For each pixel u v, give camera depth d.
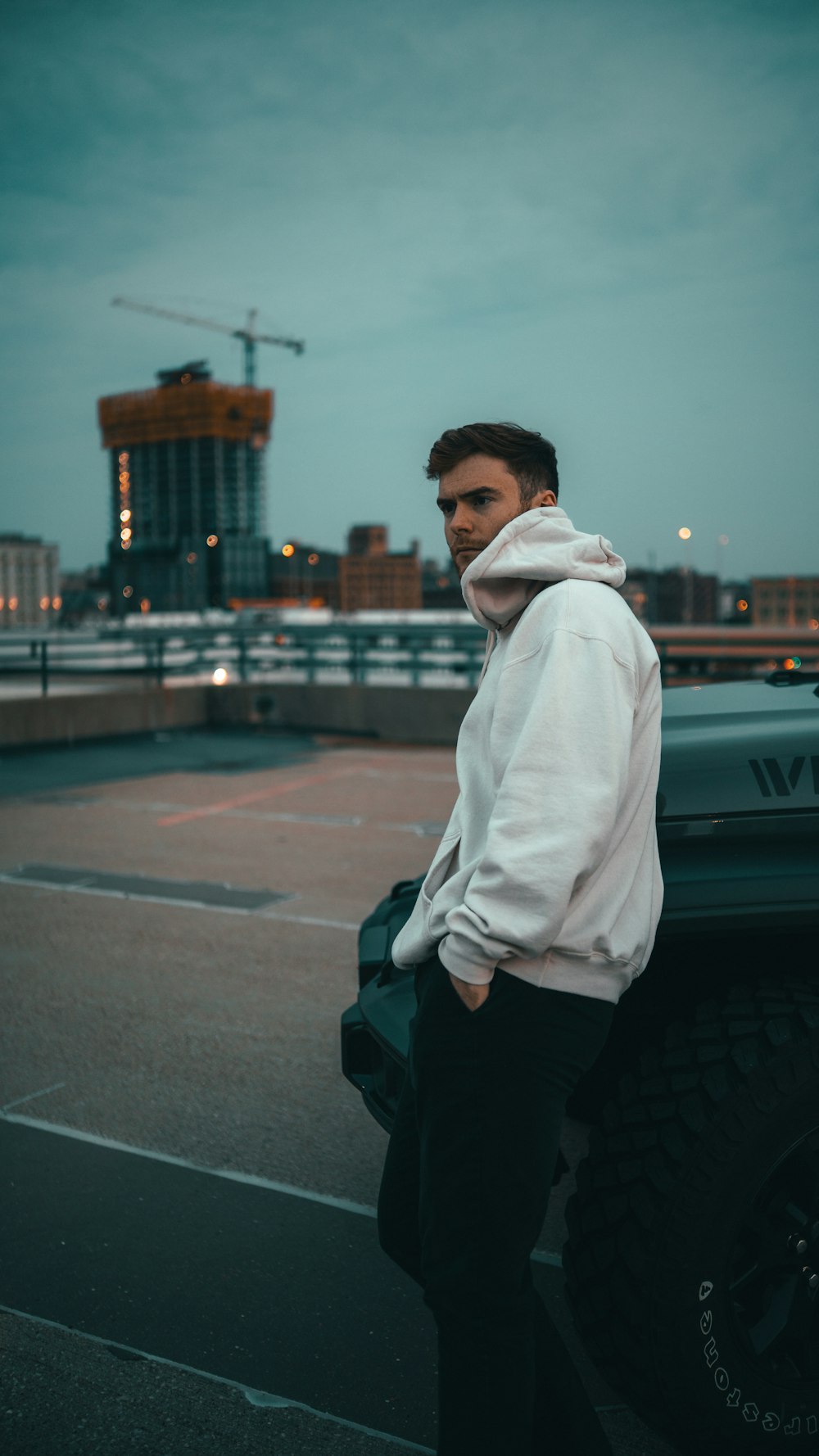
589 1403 1.78
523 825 1.53
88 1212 3.14
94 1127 3.69
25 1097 3.93
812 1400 1.97
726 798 2.09
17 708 14.34
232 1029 4.61
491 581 1.75
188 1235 3.02
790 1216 1.96
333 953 5.68
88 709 15.28
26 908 6.58
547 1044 1.59
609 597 1.66
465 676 16.48
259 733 16.58
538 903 1.51
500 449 1.78
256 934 6.03
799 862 2.06
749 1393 1.92
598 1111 2.62
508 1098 1.58
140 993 5.05
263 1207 3.18
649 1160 1.87
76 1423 2.29
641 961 1.72
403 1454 2.20
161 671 17.44
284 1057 4.30
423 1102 1.65
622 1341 1.89
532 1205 1.60
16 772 12.52
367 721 16.05
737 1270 1.99
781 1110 1.85
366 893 6.95
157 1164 3.44
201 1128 3.68
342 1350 2.53
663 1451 2.23
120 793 11.10
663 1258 1.83
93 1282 2.79
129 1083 4.05
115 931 6.09
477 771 1.73
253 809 10.11
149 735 16.09
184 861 7.88
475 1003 1.57
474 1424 1.60
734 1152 1.83
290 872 7.53
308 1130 3.67
